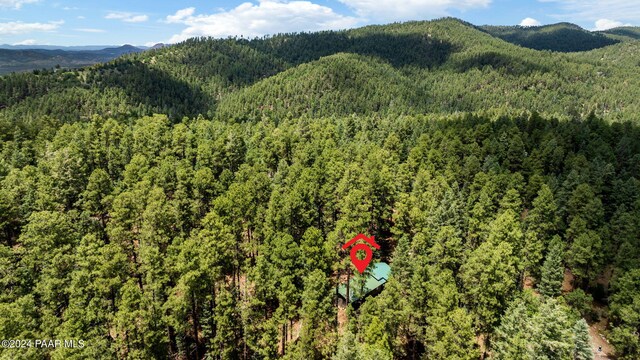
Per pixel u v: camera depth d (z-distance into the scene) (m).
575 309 61.22
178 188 75.81
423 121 148.12
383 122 149.38
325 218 79.12
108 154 98.94
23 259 56.62
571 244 72.62
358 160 97.88
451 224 70.69
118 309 50.34
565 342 42.50
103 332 47.69
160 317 48.97
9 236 71.56
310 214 74.50
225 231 59.47
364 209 68.81
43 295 52.91
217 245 56.19
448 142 108.75
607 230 70.88
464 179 94.50
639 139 115.88
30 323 46.59
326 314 49.50
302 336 47.34
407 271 55.44
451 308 47.66
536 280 71.81
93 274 51.44
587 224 74.19
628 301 58.94
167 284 56.78
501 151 104.94
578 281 71.19
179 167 88.88
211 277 52.47
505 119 141.25
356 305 64.00
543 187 74.38
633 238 68.19
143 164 89.44
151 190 72.56
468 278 53.59
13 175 77.25
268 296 53.72
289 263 56.00
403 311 49.00
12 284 54.44
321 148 112.12
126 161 100.00
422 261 56.09
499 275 52.22
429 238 66.31
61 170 79.62
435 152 100.88
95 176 75.50
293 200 70.94
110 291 51.72
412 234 72.50
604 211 79.50
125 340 45.59
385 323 49.03
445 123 138.62
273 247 62.16
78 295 48.66
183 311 50.56
